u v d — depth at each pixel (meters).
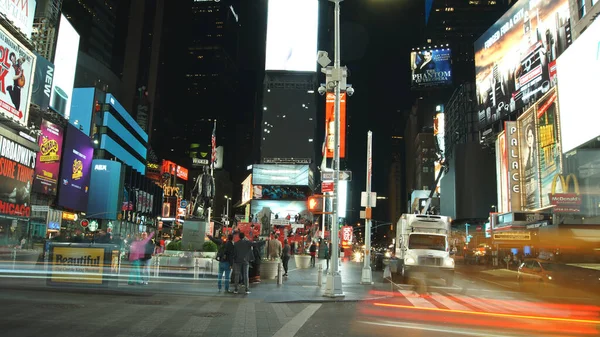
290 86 154.25
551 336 9.67
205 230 26.23
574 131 46.28
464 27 164.25
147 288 15.35
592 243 29.92
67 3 132.62
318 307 13.43
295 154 150.75
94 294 13.70
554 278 19.23
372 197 23.58
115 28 168.38
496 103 86.06
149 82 185.50
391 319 11.39
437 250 23.59
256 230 39.47
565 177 50.41
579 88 45.31
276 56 139.62
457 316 12.30
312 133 152.12
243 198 147.38
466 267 49.81
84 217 71.69
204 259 19.98
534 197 65.69
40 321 9.17
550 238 33.81
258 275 19.56
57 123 62.72
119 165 85.88
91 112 87.38
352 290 18.52
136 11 176.12
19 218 44.47
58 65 64.12
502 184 78.19
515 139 72.88
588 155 45.94
